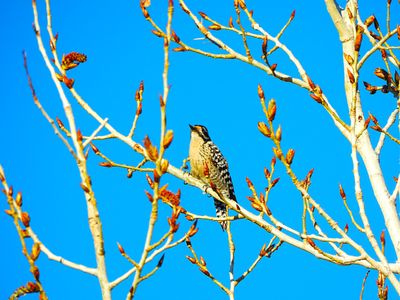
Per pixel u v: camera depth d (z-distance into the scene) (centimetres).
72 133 839
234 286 1212
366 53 1118
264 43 1262
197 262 1223
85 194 848
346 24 1264
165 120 762
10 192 815
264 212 1041
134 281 815
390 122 1180
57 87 859
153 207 788
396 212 1107
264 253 1260
